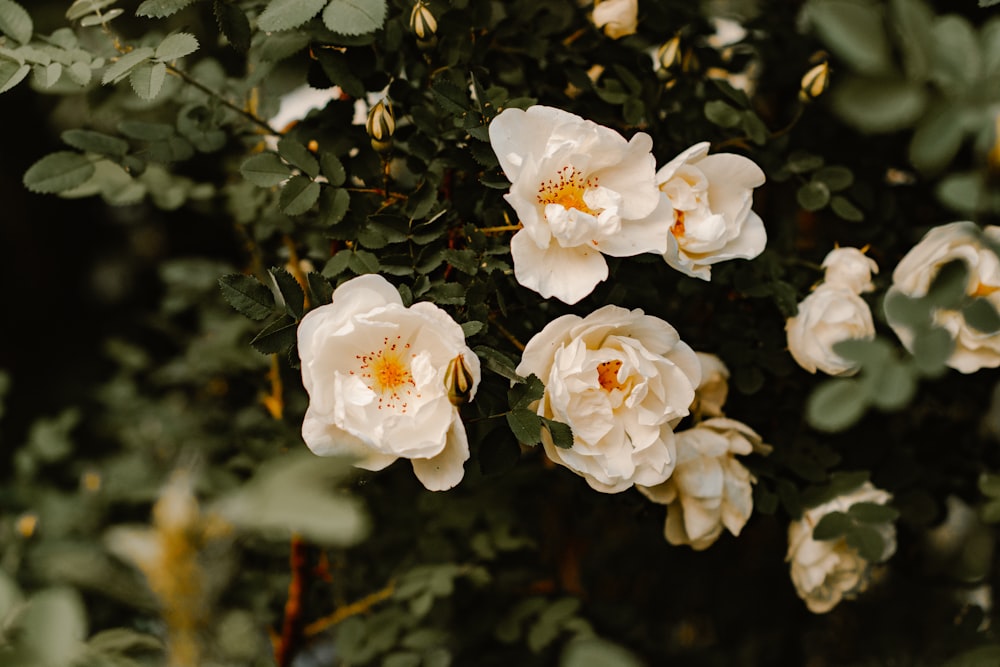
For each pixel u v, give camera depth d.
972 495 0.73
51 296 1.64
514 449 0.60
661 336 0.59
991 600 0.73
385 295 0.57
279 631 0.76
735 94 0.67
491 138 0.58
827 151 0.73
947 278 0.57
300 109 0.75
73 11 0.66
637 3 0.68
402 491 0.78
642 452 0.59
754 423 0.69
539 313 0.64
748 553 0.86
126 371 0.94
